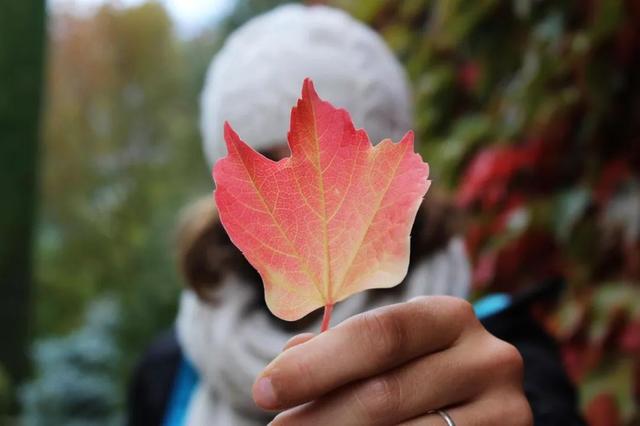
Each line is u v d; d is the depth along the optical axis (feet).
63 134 18.26
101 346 8.50
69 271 15.60
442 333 1.07
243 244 0.94
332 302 0.94
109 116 19.11
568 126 3.04
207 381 2.44
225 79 2.41
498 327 2.10
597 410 2.61
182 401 2.67
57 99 18.40
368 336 1.01
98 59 18.83
